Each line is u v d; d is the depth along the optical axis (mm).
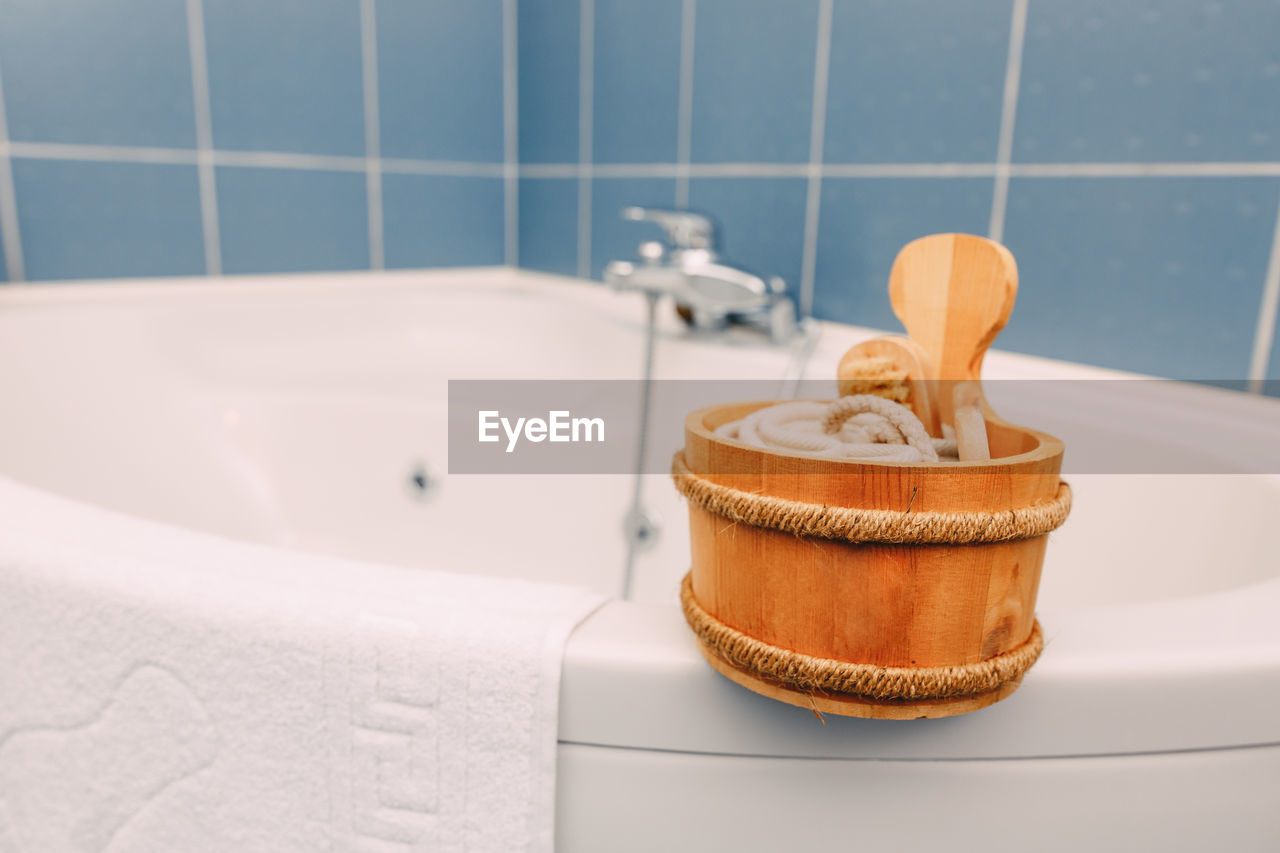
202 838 505
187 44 1448
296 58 1546
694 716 443
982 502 366
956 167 1078
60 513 584
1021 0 992
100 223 1428
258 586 489
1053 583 917
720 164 1377
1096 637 459
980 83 1042
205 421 1365
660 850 462
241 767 487
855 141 1186
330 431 1380
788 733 439
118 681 508
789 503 376
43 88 1354
